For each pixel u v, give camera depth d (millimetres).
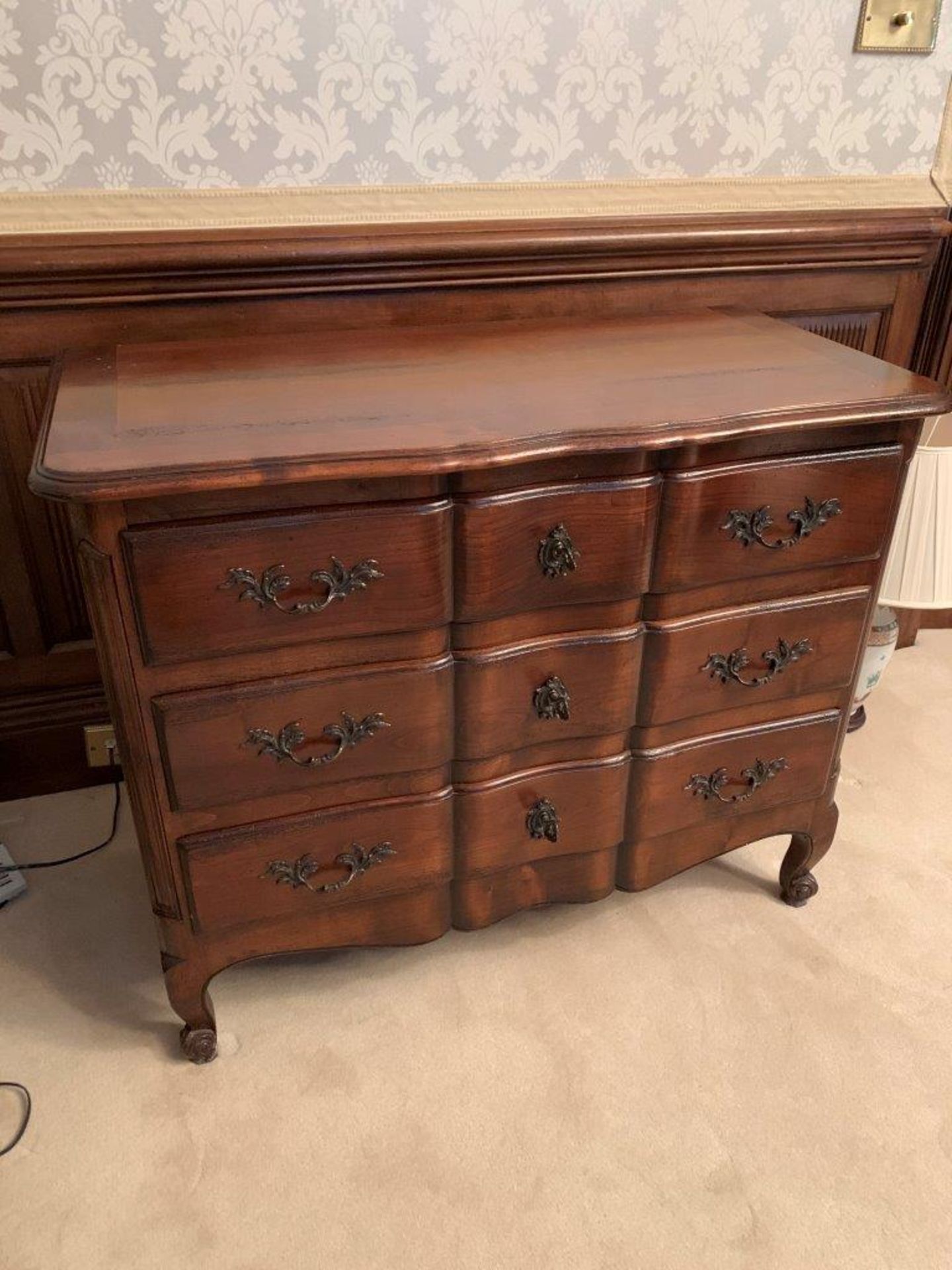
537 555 1166
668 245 1618
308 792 1228
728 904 1627
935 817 1821
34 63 1301
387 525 1082
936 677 2256
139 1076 1328
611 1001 1444
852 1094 1314
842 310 1814
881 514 1299
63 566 1676
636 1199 1185
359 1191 1190
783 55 1587
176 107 1372
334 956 1518
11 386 1485
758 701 1390
